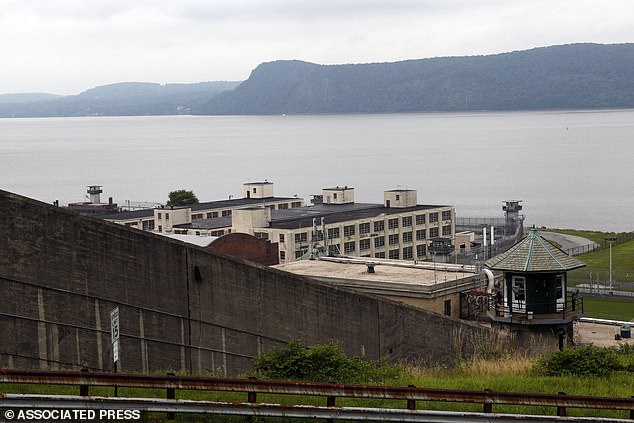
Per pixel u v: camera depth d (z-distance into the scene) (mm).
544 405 23000
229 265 35938
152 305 33562
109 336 32438
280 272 37812
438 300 56969
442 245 87562
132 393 23656
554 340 48812
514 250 49562
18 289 30312
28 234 30516
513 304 49562
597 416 24188
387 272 63406
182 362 34469
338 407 21562
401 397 22109
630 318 88562
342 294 40500
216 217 157000
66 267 31375
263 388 21438
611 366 32531
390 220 147000
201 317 35031
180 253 34344
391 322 43219
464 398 22438
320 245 121500
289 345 29906
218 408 20875
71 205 183875
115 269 32562
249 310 36688
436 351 45906
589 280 116562
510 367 33750
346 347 40781
